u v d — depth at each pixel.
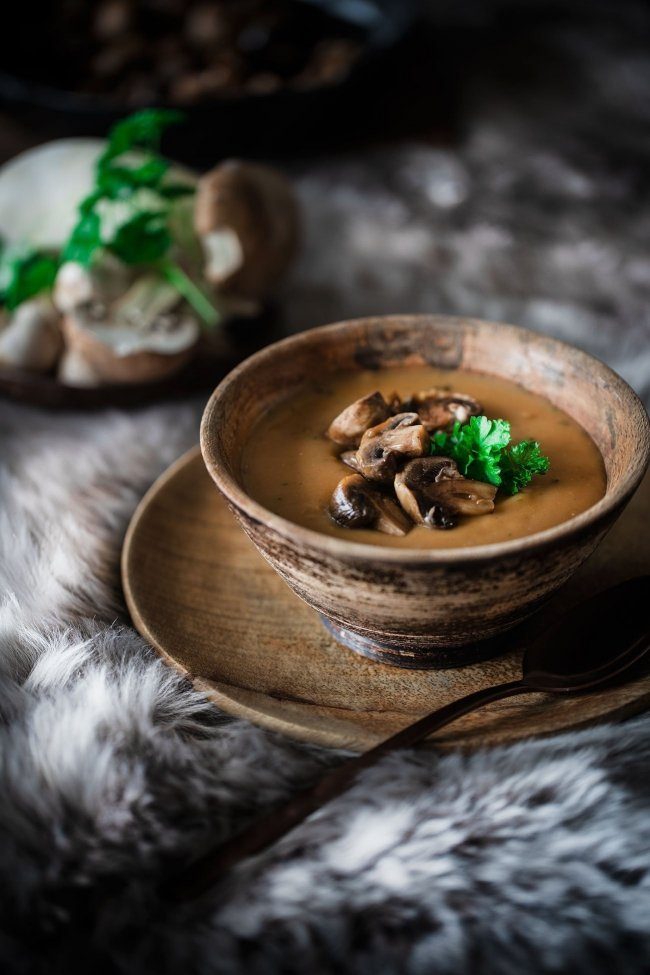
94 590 0.51
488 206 0.86
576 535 0.42
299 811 0.41
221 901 0.41
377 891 0.41
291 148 0.91
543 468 0.46
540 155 0.95
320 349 0.52
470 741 0.44
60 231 0.69
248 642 0.48
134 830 0.42
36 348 0.66
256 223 0.69
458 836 0.42
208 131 0.86
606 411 0.48
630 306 0.73
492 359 0.52
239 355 0.67
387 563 0.41
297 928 0.40
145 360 0.64
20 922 0.40
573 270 0.77
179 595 0.50
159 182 0.68
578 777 0.43
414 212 0.86
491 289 0.75
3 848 0.42
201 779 0.43
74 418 0.65
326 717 0.45
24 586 0.51
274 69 0.99
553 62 1.14
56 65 1.02
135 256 0.65
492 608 0.43
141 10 1.04
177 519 0.54
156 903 0.41
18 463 0.61
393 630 0.45
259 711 0.45
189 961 0.40
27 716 0.45
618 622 0.47
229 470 0.45
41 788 0.43
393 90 1.06
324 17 1.08
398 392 0.52
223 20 1.00
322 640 0.49
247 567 0.52
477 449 0.46
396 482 0.45
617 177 0.90
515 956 0.40
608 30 1.22
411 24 0.96
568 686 0.45
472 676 0.47
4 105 0.87
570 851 0.41
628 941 0.40
